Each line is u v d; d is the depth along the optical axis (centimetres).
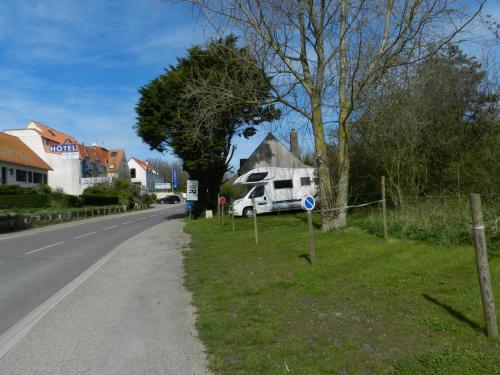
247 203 2784
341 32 1348
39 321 660
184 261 1188
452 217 1070
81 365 484
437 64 1449
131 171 11456
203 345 528
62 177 6212
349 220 1588
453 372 404
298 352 480
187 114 2864
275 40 1412
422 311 579
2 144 5288
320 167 1478
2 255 1470
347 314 598
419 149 1491
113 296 809
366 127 1572
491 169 1232
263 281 841
